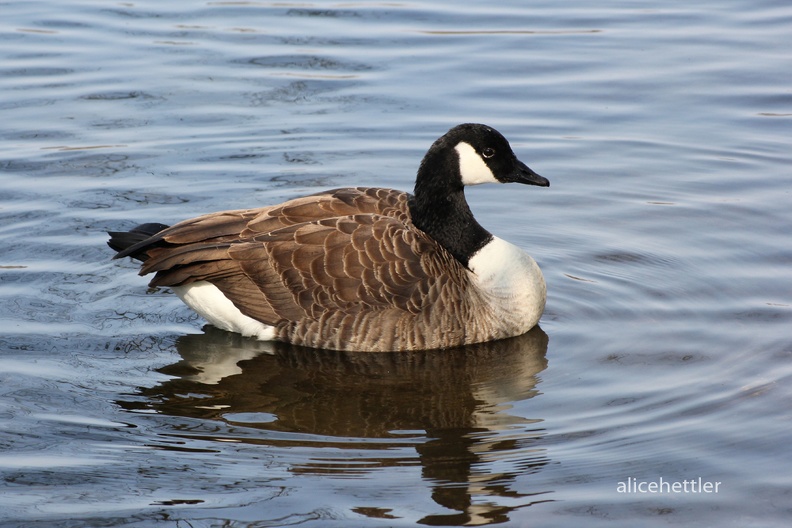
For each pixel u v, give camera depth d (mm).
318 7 25844
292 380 12867
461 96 21219
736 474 10547
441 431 11555
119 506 10086
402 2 26172
